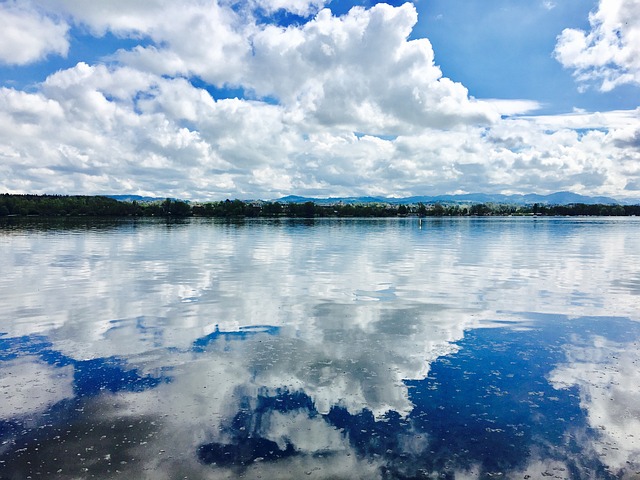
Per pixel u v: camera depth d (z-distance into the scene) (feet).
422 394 24.18
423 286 59.41
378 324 38.60
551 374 27.14
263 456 18.25
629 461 18.21
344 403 23.04
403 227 307.78
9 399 23.39
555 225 369.71
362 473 17.20
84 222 353.72
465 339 34.22
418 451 18.75
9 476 16.83
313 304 47.29
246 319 40.40
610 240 166.91
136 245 132.87
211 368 27.76
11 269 76.74
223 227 281.74
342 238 174.91
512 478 17.03
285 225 328.90
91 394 23.99
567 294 53.57
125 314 42.37
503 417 21.74
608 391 24.76
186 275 69.87
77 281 63.36
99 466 17.52
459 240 165.27
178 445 19.02
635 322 39.58
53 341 33.42
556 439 19.83
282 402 23.11
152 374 26.78
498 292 54.75
